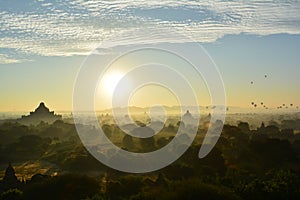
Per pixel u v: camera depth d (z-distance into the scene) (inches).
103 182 2176.4
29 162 3171.8
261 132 4308.6
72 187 1814.7
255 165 2524.6
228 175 1967.3
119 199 1706.4
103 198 1632.6
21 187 1999.3
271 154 2699.3
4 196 1771.7
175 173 2209.6
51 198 1786.4
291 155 2728.8
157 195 1469.0
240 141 3142.2
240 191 1520.7
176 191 1429.6
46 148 3767.2
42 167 2935.5
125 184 1854.1
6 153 3430.1
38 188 1839.3
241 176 1959.9
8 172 2148.1
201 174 2193.7
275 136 4028.1
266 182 1571.1
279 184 1529.3
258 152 2768.2
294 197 1478.8
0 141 4141.2
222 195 1396.4
